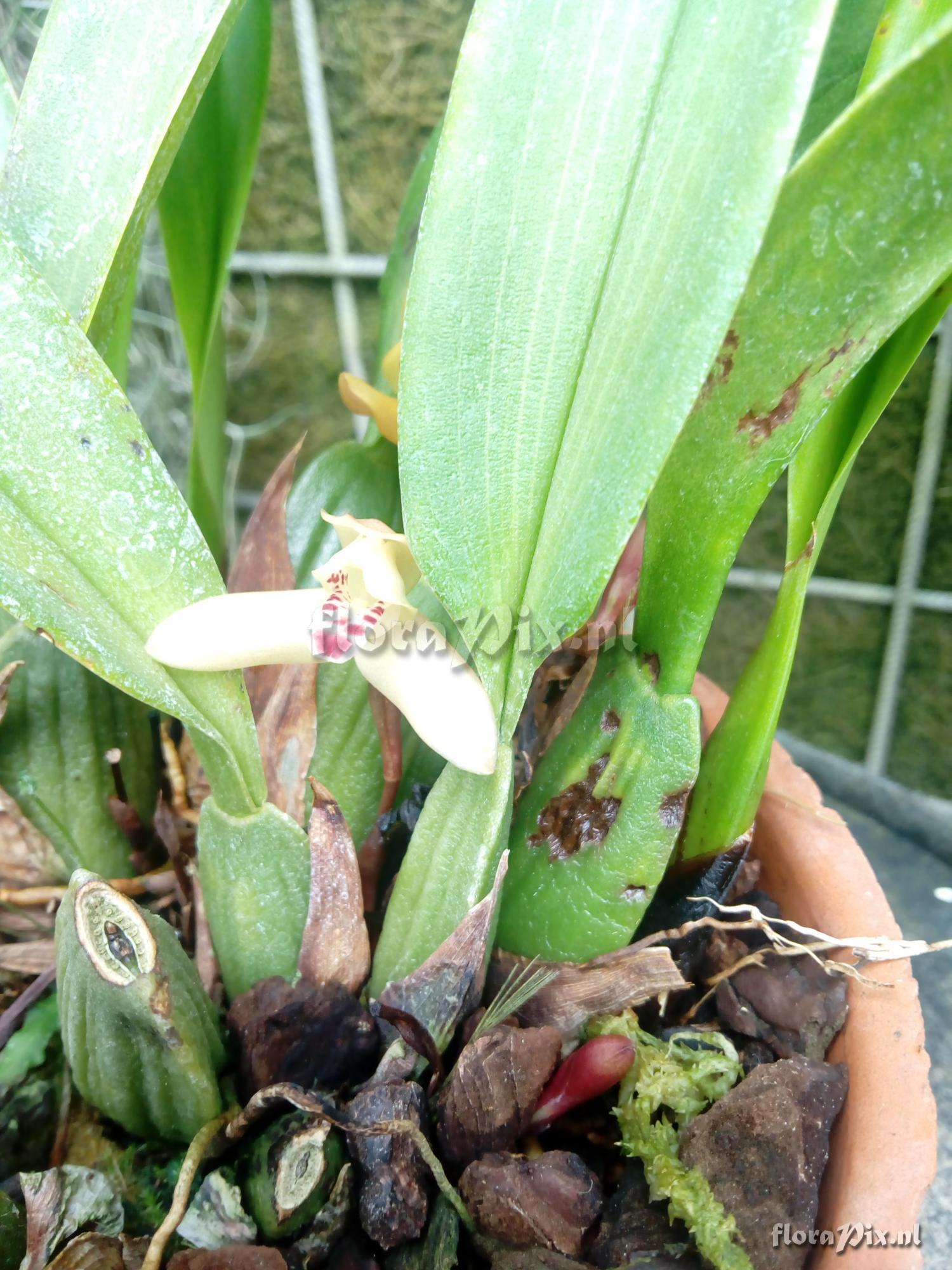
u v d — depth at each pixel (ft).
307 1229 0.34
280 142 0.79
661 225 0.26
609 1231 0.34
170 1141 0.37
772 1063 0.38
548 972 0.39
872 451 0.77
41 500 0.31
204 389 0.52
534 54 0.28
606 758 0.37
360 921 0.37
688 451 0.31
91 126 0.34
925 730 0.87
